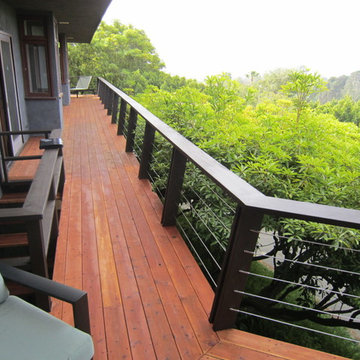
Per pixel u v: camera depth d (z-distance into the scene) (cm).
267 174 293
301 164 331
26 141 641
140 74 3159
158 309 192
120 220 303
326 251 296
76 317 123
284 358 160
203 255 439
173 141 245
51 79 667
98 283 214
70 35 1173
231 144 349
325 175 290
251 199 142
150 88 698
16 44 603
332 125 417
